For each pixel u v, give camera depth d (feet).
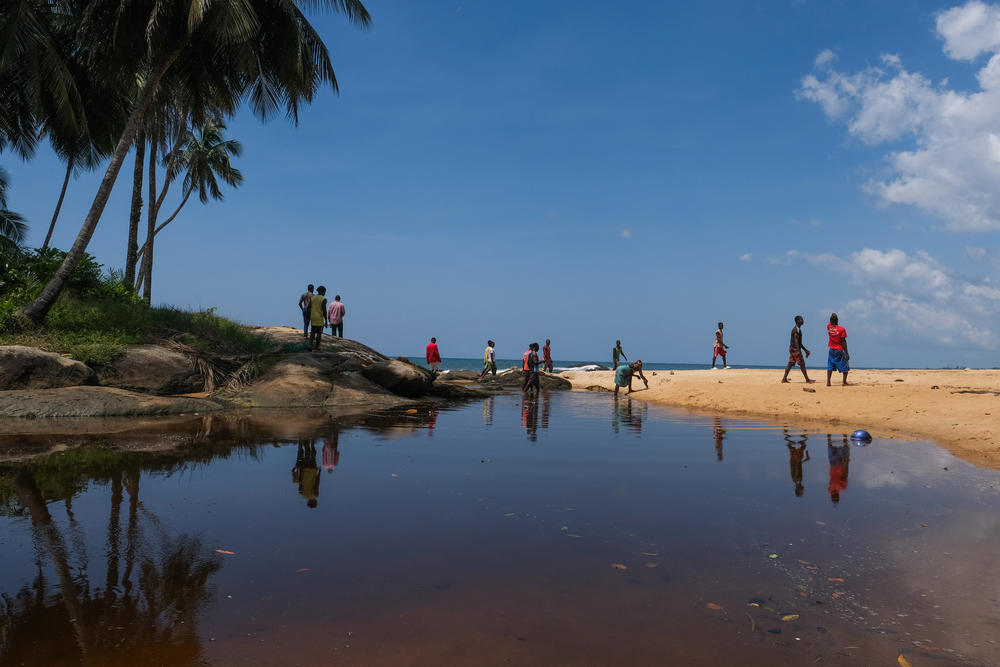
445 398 55.47
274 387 41.45
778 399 42.06
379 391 47.14
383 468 18.17
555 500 14.43
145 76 54.75
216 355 45.14
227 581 8.97
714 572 9.68
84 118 57.36
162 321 50.60
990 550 10.89
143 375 38.47
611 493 15.25
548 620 7.81
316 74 54.34
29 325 40.47
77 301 48.39
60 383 33.60
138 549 10.34
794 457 21.25
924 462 20.33
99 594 8.43
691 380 65.67
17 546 10.37
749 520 12.78
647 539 11.37
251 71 46.88
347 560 9.98
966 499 14.85
